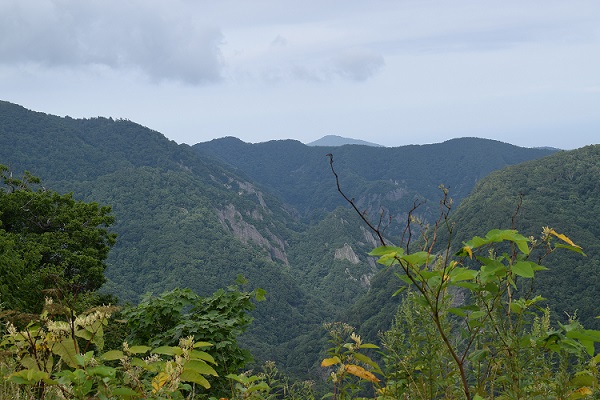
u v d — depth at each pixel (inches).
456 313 80.7
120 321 111.6
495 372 82.5
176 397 87.1
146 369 86.2
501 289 78.0
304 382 115.1
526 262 72.9
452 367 88.3
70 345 84.0
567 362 82.4
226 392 222.2
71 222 1247.5
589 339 77.0
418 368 88.6
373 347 94.4
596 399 81.6
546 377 81.4
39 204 1244.5
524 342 78.7
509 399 79.0
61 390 79.4
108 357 81.7
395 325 94.5
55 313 84.4
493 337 81.1
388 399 90.0
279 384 120.6
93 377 79.0
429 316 89.7
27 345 86.3
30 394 81.3
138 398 83.8
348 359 94.7
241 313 268.7
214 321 259.1
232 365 243.6
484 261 75.2
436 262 74.7
